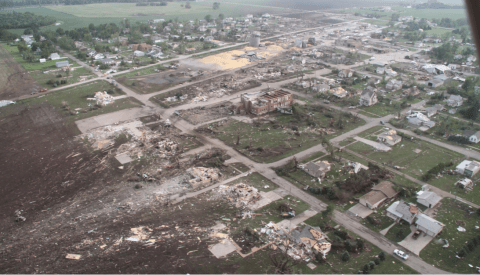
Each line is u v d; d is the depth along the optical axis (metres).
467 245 65.25
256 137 112.38
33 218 76.31
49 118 127.81
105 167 96.56
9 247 67.75
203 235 70.38
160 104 140.62
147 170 94.94
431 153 100.81
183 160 99.56
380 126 118.69
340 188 84.69
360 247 66.00
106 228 72.75
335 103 138.75
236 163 97.81
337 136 112.38
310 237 66.94
